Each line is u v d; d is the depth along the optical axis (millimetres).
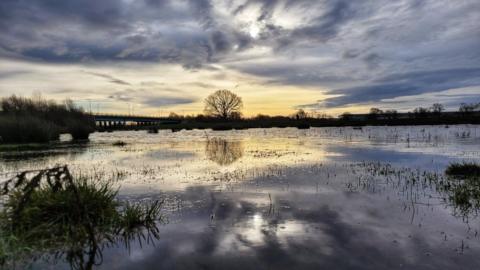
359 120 67250
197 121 104625
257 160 16156
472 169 11562
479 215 6809
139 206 7332
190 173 12375
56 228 5742
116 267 4633
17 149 23828
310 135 38500
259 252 5059
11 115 30547
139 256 4988
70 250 5227
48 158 18016
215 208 7512
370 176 11445
